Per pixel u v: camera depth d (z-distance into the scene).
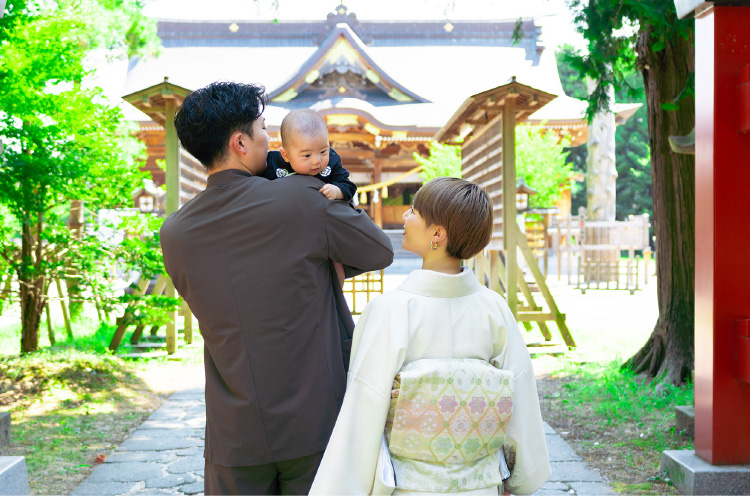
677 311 5.80
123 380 6.26
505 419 1.50
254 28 32.66
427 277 1.56
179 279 1.77
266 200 1.71
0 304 7.63
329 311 1.79
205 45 32.19
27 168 5.62
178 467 3.91
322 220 1.74
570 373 6.54
